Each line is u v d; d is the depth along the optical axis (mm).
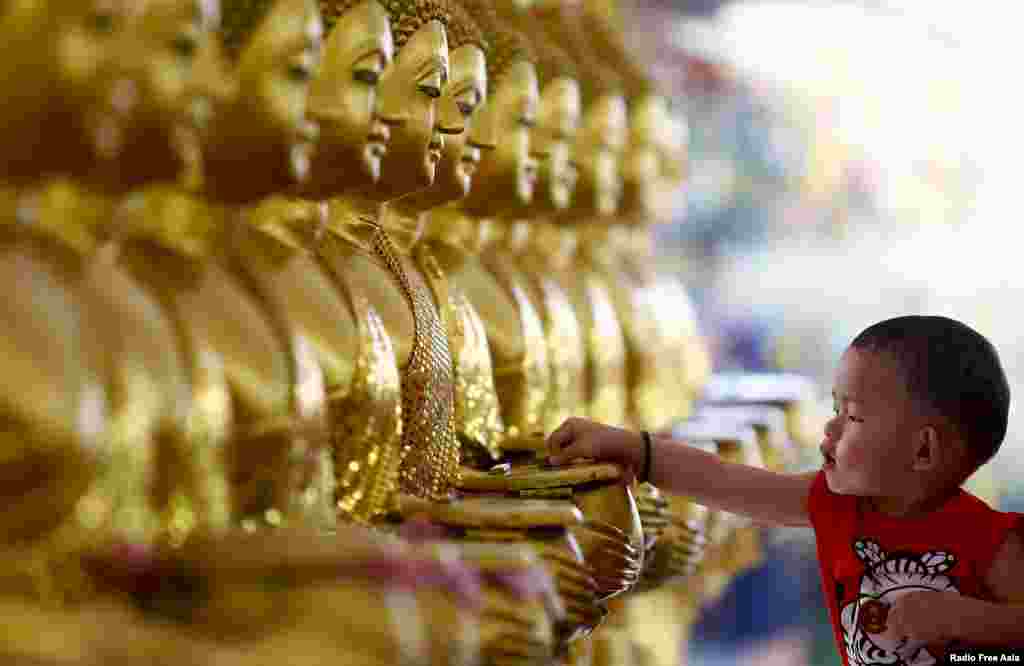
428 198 3770
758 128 12711
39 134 2068
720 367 11961
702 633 8203
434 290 3814
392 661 1956
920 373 3133
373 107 2912
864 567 3197
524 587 2285
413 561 2080
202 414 2244
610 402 5133
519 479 3328
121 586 2029
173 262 2387
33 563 1965
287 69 2543
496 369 4121
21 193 2129
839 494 3303
